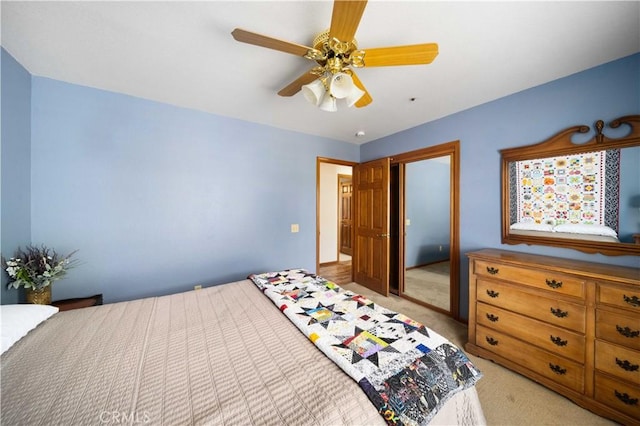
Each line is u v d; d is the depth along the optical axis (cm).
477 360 189
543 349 158
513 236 210
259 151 292
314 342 110
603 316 136
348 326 122
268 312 144
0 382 85
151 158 230
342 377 89
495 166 223
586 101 173
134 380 87
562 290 150
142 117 225
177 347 108
